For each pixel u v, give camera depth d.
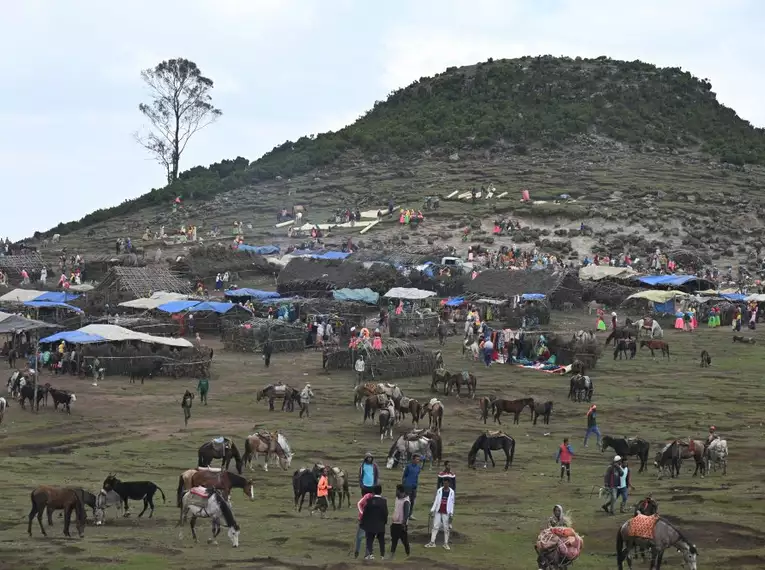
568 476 35.16
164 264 114.25
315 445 41.47
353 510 29.20
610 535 26.23
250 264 110.94
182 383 59.97
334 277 101.12
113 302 91.19
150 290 94.12
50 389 49.84
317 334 76.62
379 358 62.16
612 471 29.20
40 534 25.31
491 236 129.25
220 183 174.25
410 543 25.06
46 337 69.00
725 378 62.50
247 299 93.50
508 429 46.97
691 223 136.88
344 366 65.19
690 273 110.44
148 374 61.72
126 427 45.75
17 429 44.75
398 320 80.94
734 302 92.88
